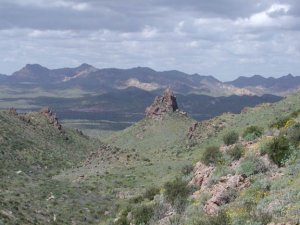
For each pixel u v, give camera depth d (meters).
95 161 108.50
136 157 108.62
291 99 131.62
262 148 27.56
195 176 31.00
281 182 22.95
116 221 34.81
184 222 24.14
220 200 24.39
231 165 29.03
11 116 166.00
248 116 141.50
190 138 148.75
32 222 46.72
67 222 52.56
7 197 56.25
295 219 16.81
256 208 20.23
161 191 35.66
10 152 116.19
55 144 160.88
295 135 26.91
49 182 80.25
